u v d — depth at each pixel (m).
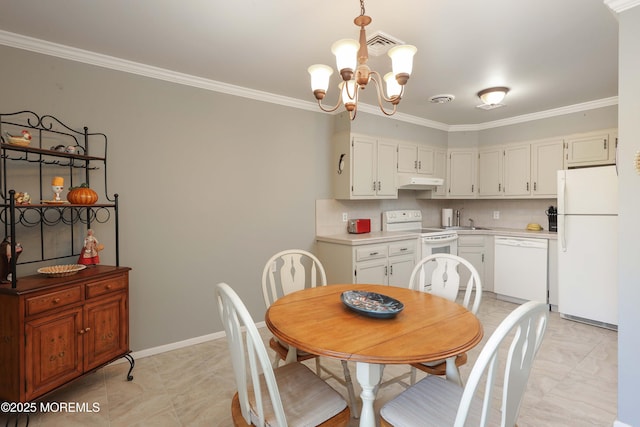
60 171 2.35
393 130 4.04
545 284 3.68
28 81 2.21
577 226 3.29
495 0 1.79
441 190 4.63
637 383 1.71
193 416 1.92
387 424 1.25
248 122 3.21
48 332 1.84
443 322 1.45
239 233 3.16
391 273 3.66
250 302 3.23
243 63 2.60
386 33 2.12
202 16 1.94
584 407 1.97
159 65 2.63
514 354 0.99
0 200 2.10
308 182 3.65
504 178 4.34
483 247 4.30
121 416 1.92
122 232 2.58
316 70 1.55
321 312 1.59
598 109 3.57
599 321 3.18
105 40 2.22
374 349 1.18
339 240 3.44
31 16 1.93
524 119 4.13
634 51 1.67
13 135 2.14
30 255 2.22
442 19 1.97
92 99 2.45
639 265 1.69
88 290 2.05
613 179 3.07
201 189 2.94
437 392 1.37
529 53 2.42
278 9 1.86
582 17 1.95
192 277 2.91
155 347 2.73
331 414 1.27
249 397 1.35
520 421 1.84
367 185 3.77
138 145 2.64
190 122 2.88
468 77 2.89
